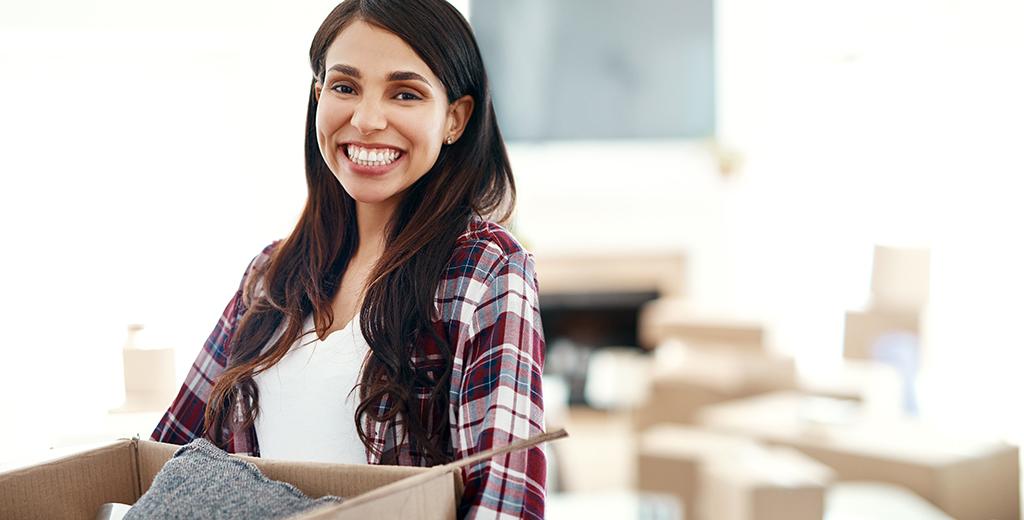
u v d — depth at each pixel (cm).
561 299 566
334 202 117
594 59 562
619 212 563
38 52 325
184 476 82
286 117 325
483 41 562
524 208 562
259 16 314
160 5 311
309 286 113
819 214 513
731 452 294
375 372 101
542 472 95
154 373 272
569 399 546
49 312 330
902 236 373
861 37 465
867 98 459
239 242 329
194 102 328
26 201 328
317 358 107
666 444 316
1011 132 334
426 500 75
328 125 105
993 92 344
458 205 110
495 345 98
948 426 311
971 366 337
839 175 497
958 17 365
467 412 97
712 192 560
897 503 262
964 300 343
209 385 119
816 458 284
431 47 104
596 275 564
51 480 87
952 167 366
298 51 323
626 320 568
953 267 349
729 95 559
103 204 329
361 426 101
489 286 101
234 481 81
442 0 107
